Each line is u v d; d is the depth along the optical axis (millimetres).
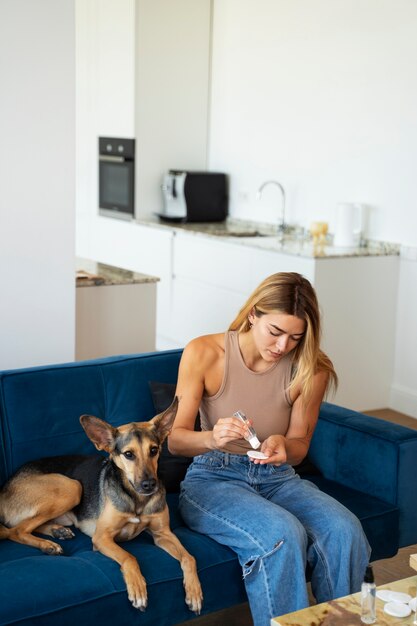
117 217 6672
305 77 5508
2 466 2449
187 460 2645
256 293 2422
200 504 2334
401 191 4867
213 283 5551
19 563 2062
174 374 2822
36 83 3100
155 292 4203
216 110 6496
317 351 2436
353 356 4855
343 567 2238
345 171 5250
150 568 2107
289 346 2410
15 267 3189
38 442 2502
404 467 2580
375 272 4832
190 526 2354
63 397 2570
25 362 3283
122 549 2141
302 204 5641
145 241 6270
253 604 2174
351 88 5141
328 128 5352
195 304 5770
